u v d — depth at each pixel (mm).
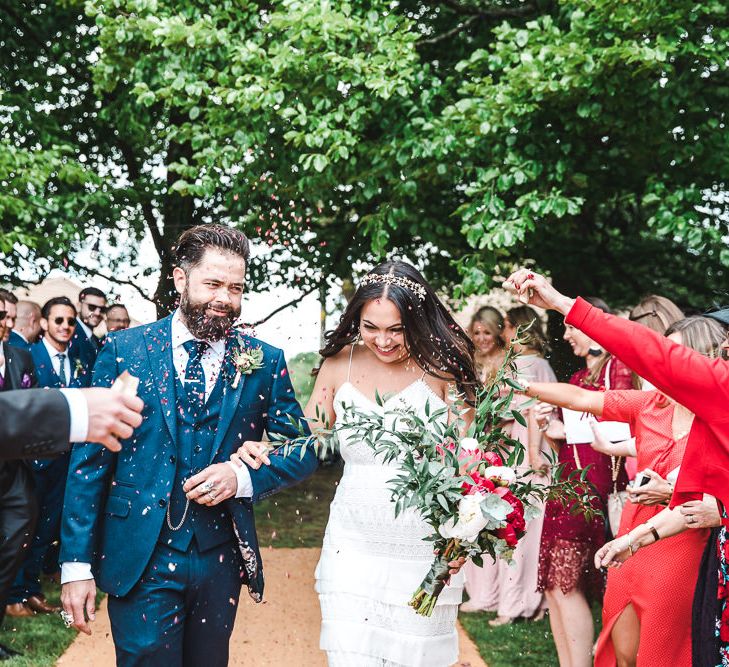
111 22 6023
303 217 7484
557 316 7535
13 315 5488
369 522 3074
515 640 5074
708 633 2652
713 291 8414
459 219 7301
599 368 4453
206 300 2727
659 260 8531
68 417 1636
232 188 6855
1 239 6574
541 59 5410
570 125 5867
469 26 7602
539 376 5281
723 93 5879
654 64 5266
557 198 5555
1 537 3879
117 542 2699
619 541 3000
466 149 5906
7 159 6648
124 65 6441
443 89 6148
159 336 2818
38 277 8164
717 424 2309
